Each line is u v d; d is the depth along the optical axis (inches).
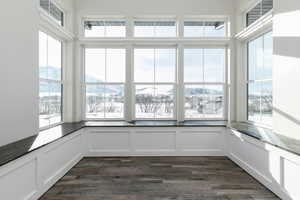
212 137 164.2
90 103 181.9
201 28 179.0
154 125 161.5
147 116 182.4
